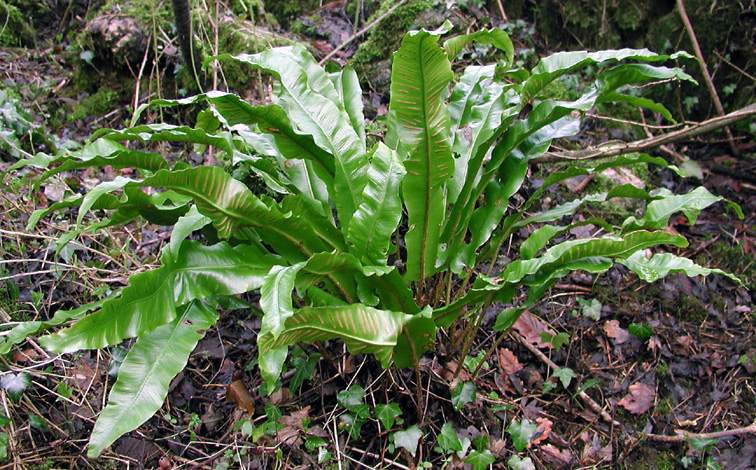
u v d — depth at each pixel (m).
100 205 0.84
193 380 1.13
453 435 1.04
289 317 0.73
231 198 0.80
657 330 1.35
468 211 1.05
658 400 1.24
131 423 0.76
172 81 1.65
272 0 2.00
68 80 1.74
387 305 0.96
